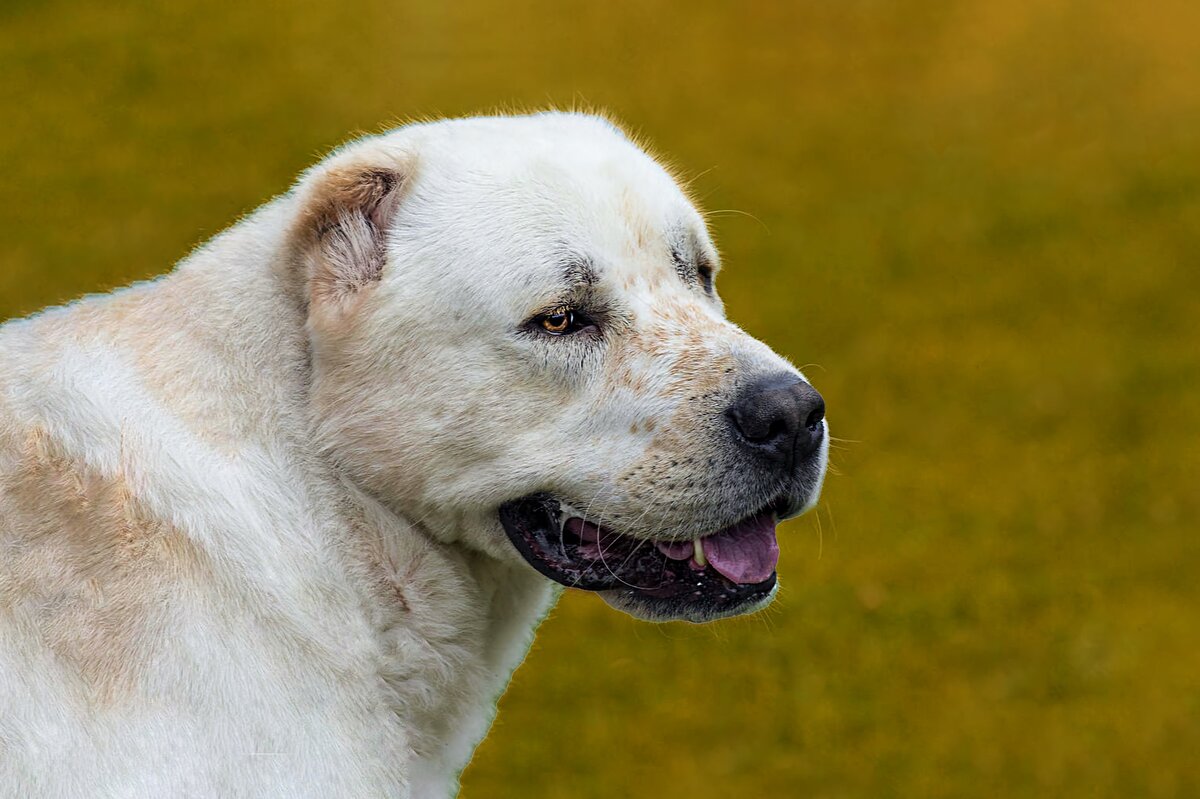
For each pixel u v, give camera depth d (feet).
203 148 72.49
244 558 16.21
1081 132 78.28
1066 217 68.54
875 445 47.93
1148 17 93.15
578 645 37.09
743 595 17.93
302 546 16.83
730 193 70.38
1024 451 47.93
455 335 17.37
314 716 16.25
